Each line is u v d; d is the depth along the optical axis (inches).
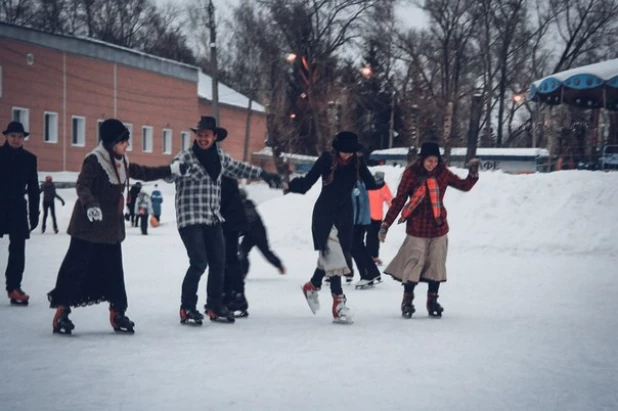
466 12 1701.5
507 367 203.0
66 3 2383.1
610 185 655.1
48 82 1454.2
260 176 292.2
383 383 183.8
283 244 669.9
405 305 298.2
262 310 319.3
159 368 197.2
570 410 160.9
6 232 311.3
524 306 328.5
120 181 252.5
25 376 185.9
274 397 168.7
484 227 648.4
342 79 1680.6
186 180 272.2
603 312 309.1
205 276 442.3
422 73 1717.5
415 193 298.4
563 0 1736.0
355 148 287.6
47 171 1456.7
